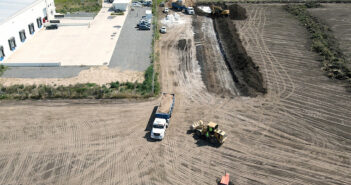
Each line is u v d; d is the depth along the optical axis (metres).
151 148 30.36
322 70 45.53
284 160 29.00
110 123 33.84
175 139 31.59
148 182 26.48
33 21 57.81
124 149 30.16
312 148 30.53
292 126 33.66
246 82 42.09
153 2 78.50
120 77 42.94
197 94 39.34
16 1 58.56
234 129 33.03
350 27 62.06
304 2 78.69
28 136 31.67
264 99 38.44
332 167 28.25
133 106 36.88
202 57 48.97
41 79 42.19
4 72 44.00
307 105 37.31
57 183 26.17
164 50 51.38
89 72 44.16
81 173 27.30
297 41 55.50
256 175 27.23
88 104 37.19
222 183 25.95
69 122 33.91
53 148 30.11
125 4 70.94
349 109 36.66
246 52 50.72
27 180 26.39
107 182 26.41
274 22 64.44
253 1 79.00
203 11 70.25
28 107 36.47
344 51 51.75
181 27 61.50
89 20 65.88
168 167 28.11
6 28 48.38
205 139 31.59
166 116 32.94
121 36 57.25
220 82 42.12
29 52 50.78
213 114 35.47
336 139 31.83
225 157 29.30
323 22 64.31
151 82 41.38
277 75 44.03
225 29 59.53
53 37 57.06
